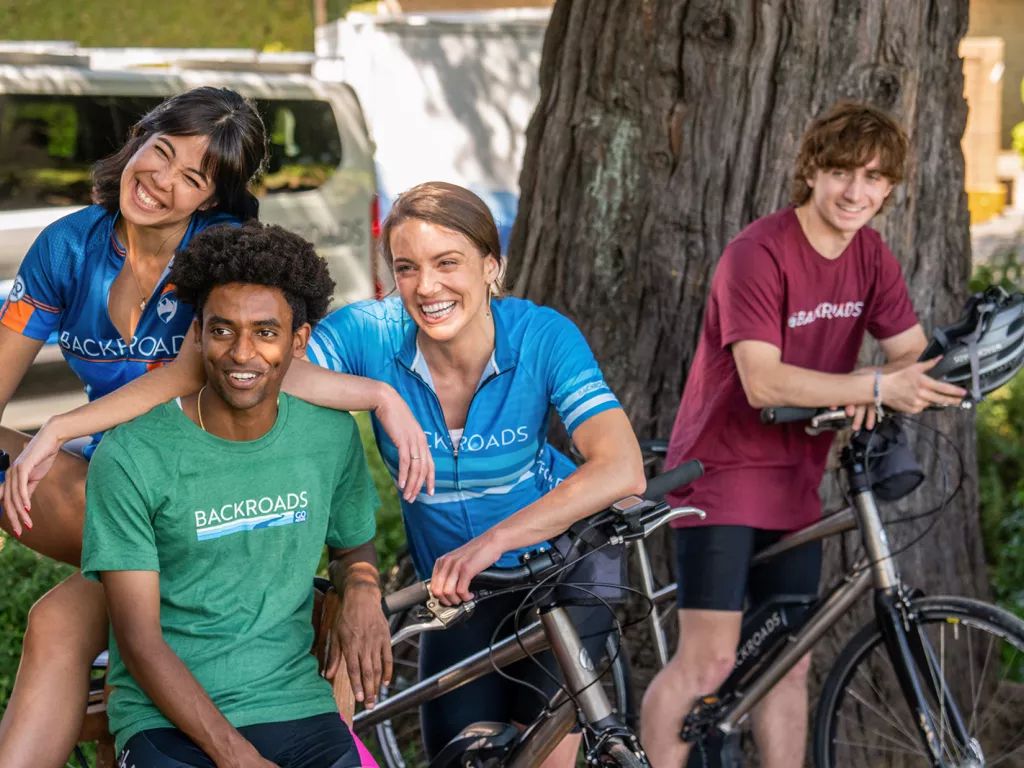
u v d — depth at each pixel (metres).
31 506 2.76
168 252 2.91
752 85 4.07
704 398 3.56
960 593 4.49
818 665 4.24
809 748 4.22
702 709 3.61
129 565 2.35
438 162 12.07
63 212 7.98
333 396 2.62
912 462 3.47
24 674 2.59
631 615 4.27
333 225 9.31
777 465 3.53
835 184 3.30
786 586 3.69
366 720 3.29
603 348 4.31
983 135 17.34
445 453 2.96
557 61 4.42
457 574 2.61
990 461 6.86
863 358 4.14
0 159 7.80
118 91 8.29
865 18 4.01
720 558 3.52
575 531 2.71
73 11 19.86
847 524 3.54
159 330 2.94
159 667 2.32
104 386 3.02
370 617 2.62
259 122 2.93
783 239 3.42
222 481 2.42
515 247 4.55
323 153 9.29
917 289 4.24
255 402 2.41
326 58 9.73
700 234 4.16
